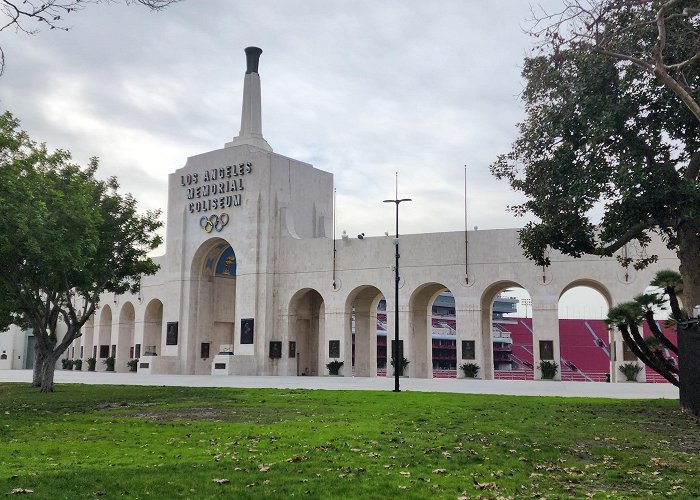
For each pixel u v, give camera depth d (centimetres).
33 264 2914
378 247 5175
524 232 2614
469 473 1124
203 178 5981
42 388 3234
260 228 5581
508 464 1205
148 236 3462
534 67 2506
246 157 5719
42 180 2877
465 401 2488
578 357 8644
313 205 5972
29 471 1110
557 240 2488
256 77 5959
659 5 2008
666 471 1164
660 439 1530
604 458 1279
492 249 4784
